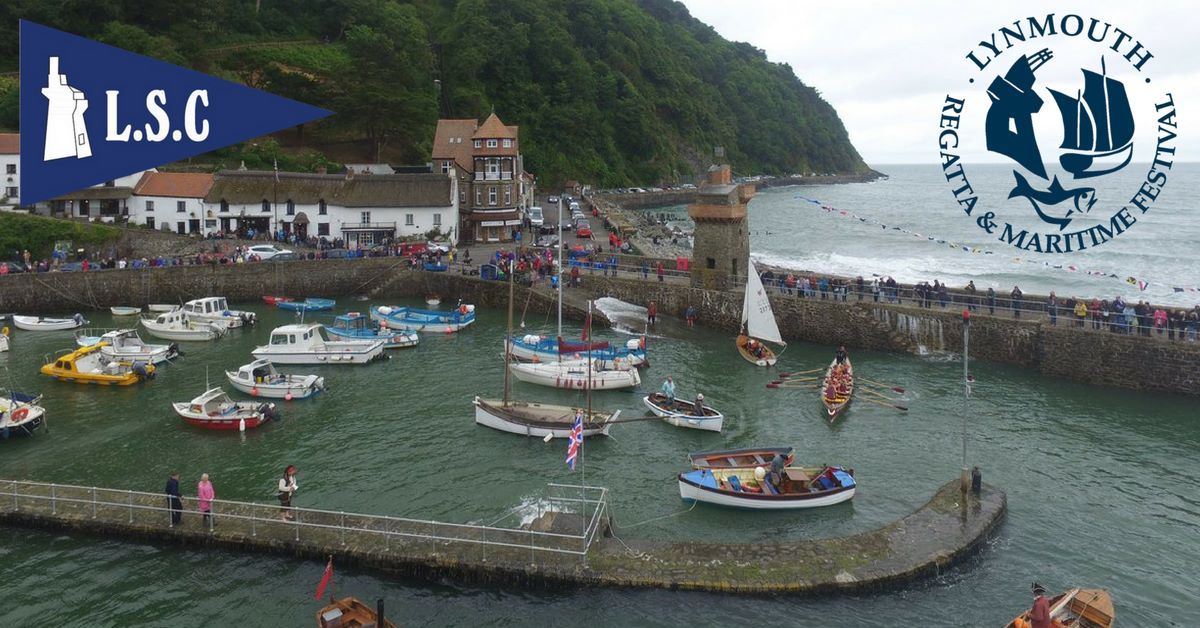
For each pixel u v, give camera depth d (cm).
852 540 2702
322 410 4269
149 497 3091
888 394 4525
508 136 9219
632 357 4994
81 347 5166
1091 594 2305
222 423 3947
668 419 4028
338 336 5712
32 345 5481
